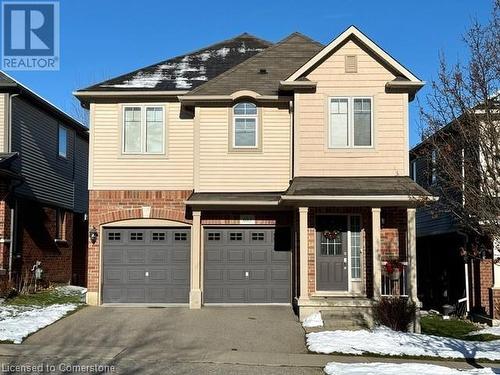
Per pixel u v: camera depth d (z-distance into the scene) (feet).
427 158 42.34
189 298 59.36
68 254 83.92
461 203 42.16
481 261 55.77
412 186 53.26
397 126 56.08
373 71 56.49
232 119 59.88
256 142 59.72
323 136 56.08
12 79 64.90
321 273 56.24
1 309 54.24
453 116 36.32
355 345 41.39
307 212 53.62
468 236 55.62
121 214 60.08
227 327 48.21
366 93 56.29
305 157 56.03
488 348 42.06
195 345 41.78
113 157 60.64
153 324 49.19
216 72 66.59
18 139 67.26
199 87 60.44
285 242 60.08
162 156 60.59
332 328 48.19
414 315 50.19
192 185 60.23
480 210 32.78
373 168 55.83
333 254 56.49
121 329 47.03
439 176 40.68
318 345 41.16
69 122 83.92
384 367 34.94
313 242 56.03
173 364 35.73
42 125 74.79
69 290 73.51
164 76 65.10
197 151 59.52
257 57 65.16
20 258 67.15
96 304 59.16
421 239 78.13
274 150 59.67
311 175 55.83
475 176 33.91
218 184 59.31
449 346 42.27
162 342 42.68
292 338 44.57
